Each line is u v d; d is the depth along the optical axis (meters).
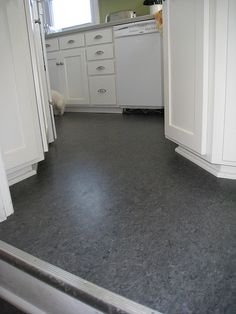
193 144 1.48
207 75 1.28
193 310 0.67
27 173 1.57
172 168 1.58
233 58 1.18
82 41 3.37
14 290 0.95
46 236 1.00
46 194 1.34
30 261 0.87
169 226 1.02
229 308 0.67
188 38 1.40
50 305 0.85
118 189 1.35
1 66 1.29
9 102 1.35
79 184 1.44
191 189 1.31
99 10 3.83
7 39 1.30
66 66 3.61
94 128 2.71
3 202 1.13
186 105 1.52
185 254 0.87
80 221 1.09
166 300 0.70
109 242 0.95
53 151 2.04
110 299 0.71
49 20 4.22
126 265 0.83
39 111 1.55
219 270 0.79
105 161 1.77
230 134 1.29
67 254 0.90
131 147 2.03
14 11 1.32
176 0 1.46
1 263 0.94
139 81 3.05
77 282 0.78
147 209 1.15
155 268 0.81
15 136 1.40
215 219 1.05
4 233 1.04
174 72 1.61
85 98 3.59
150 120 2.90
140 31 2.86
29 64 1.44
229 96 1.23
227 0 1.12
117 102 3.35
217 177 1.42
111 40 3.15
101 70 3.34
